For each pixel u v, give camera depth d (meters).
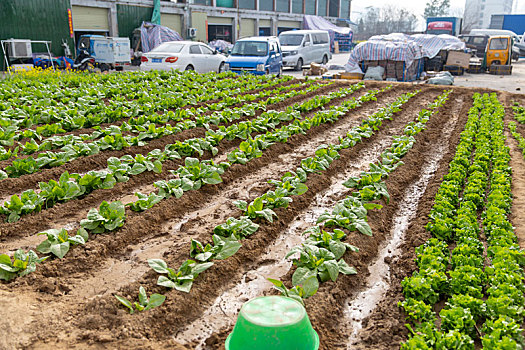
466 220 5.32
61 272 4.49
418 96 16.08
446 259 4.57
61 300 4.07
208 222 5.79
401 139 9.27
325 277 4.43
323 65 29.16
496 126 10.56
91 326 3.63
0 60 24.97
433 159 8.83
